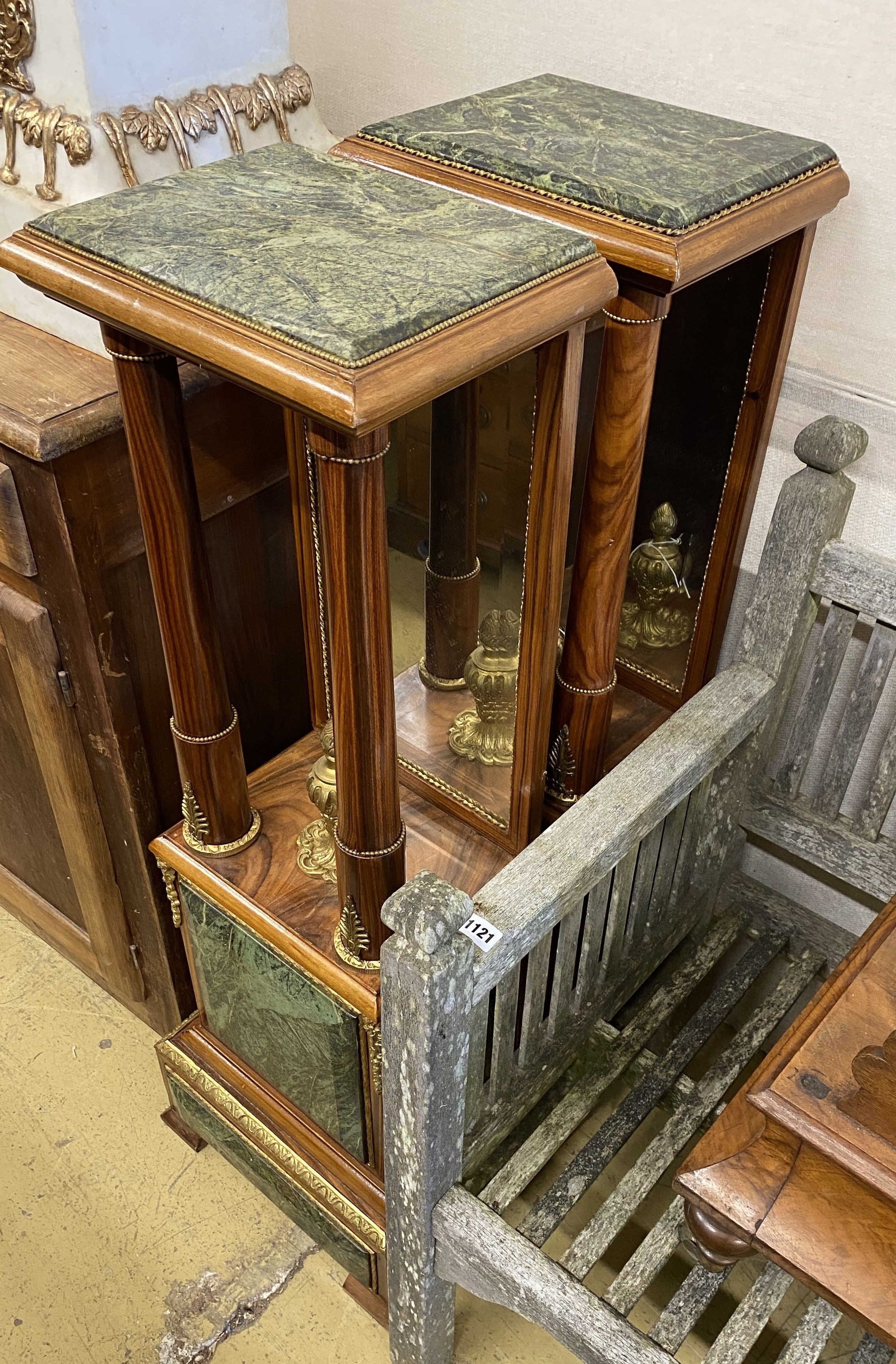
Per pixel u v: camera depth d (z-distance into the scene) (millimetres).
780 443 1413
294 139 1344
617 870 1303
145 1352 1522
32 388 1148
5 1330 1540
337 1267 1634
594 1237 1332
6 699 1467
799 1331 1258
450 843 1335
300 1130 1516
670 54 1263
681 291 1178
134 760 1402
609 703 1273
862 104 1150
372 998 1184
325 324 752
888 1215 870
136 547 1253
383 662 935
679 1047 1556
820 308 1293
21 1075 1844
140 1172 1728
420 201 949
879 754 1461
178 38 1185
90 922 1697
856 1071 898
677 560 1361
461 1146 1192
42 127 1152
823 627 1530
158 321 821
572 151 1054
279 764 1486
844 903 1699
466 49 1435
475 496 1061
